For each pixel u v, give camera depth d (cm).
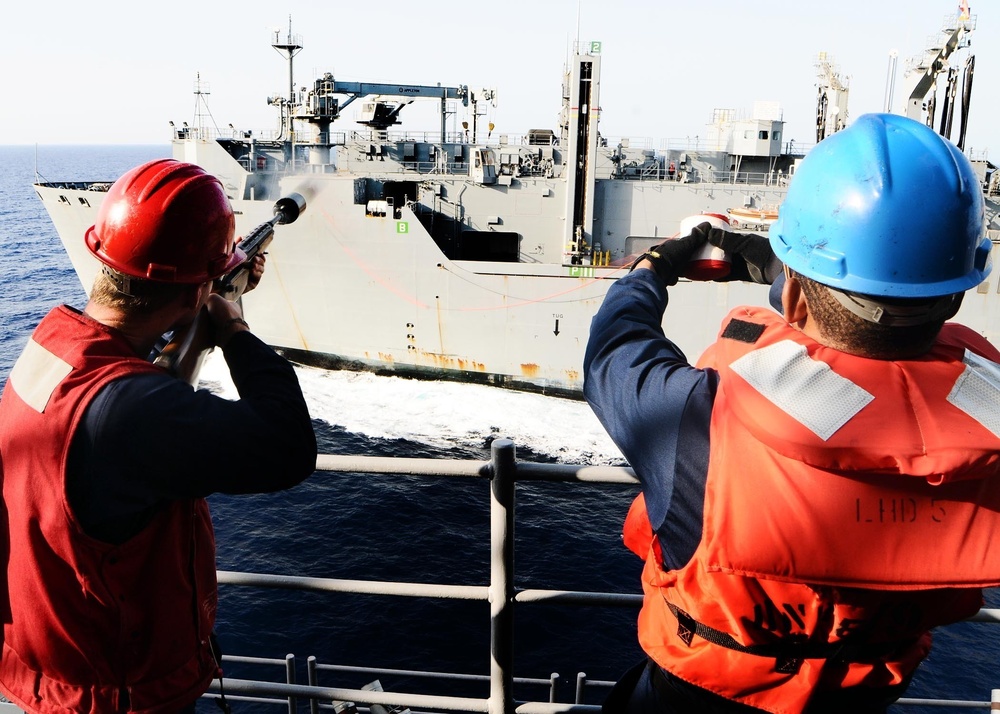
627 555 1805
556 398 2648
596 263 2708
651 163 2908
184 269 192
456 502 2064
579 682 464
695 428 159
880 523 143
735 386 153
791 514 144
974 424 141
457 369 2694
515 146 2864
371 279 2650
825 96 3167
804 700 163
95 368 184
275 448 187
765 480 146
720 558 150
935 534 143
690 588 164
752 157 2881
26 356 196
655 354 178
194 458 177
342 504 2039
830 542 143
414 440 2378
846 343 154
